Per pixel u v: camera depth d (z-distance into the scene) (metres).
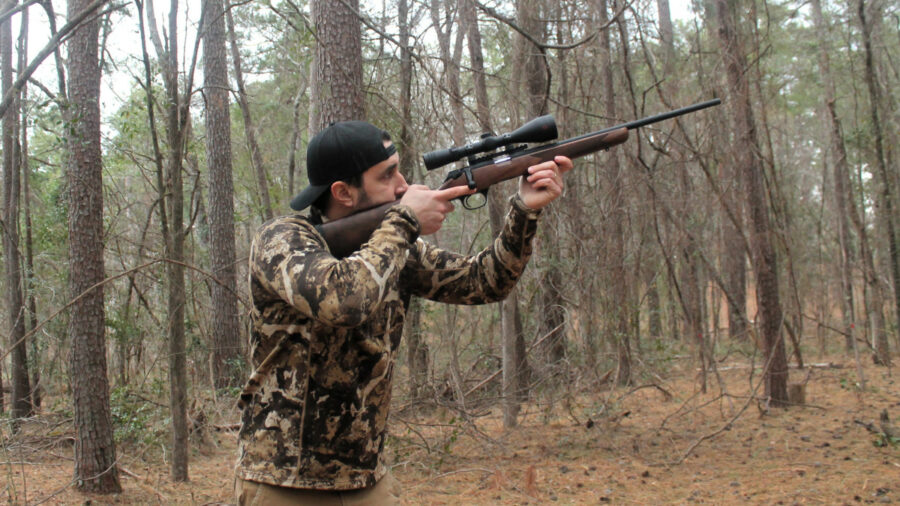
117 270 9.67
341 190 2.04
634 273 8.88
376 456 2.06
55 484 6.04
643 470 6.04
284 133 17.84
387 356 2.03
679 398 8.91
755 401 8.44
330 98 5.53
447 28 6.39
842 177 12.73
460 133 6.52
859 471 5.62
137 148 11.27
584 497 5.40
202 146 12.12
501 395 7.68
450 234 12.82
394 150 2.08
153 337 9.14
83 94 5.76
